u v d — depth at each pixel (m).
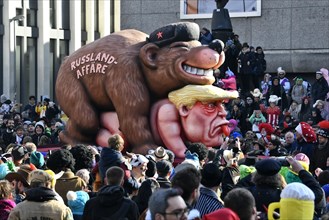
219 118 22.48
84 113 23.42
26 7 53.78
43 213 11.98
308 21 35.72
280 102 30.69
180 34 22.30
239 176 14.95
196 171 10.80
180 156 22.41
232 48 30.84
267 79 30.83
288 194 10.37
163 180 13.38
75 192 13.37
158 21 37.38
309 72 35.94
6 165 15.37
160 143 22.77
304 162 14.39
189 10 36.81
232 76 28.75
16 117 33.25
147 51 22.53
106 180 12.60
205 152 16.78
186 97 22.23
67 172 14.12
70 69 23.73
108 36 23.55
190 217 10.27
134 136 22.61
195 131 22.34
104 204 11.65
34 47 54.47
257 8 36.09
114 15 60.09
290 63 35.91
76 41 56.47
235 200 10.09
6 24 52.59
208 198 11.60
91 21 57.66
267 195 11.84
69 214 12.12
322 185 14.53
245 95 29.95
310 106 30.06
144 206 12.84
